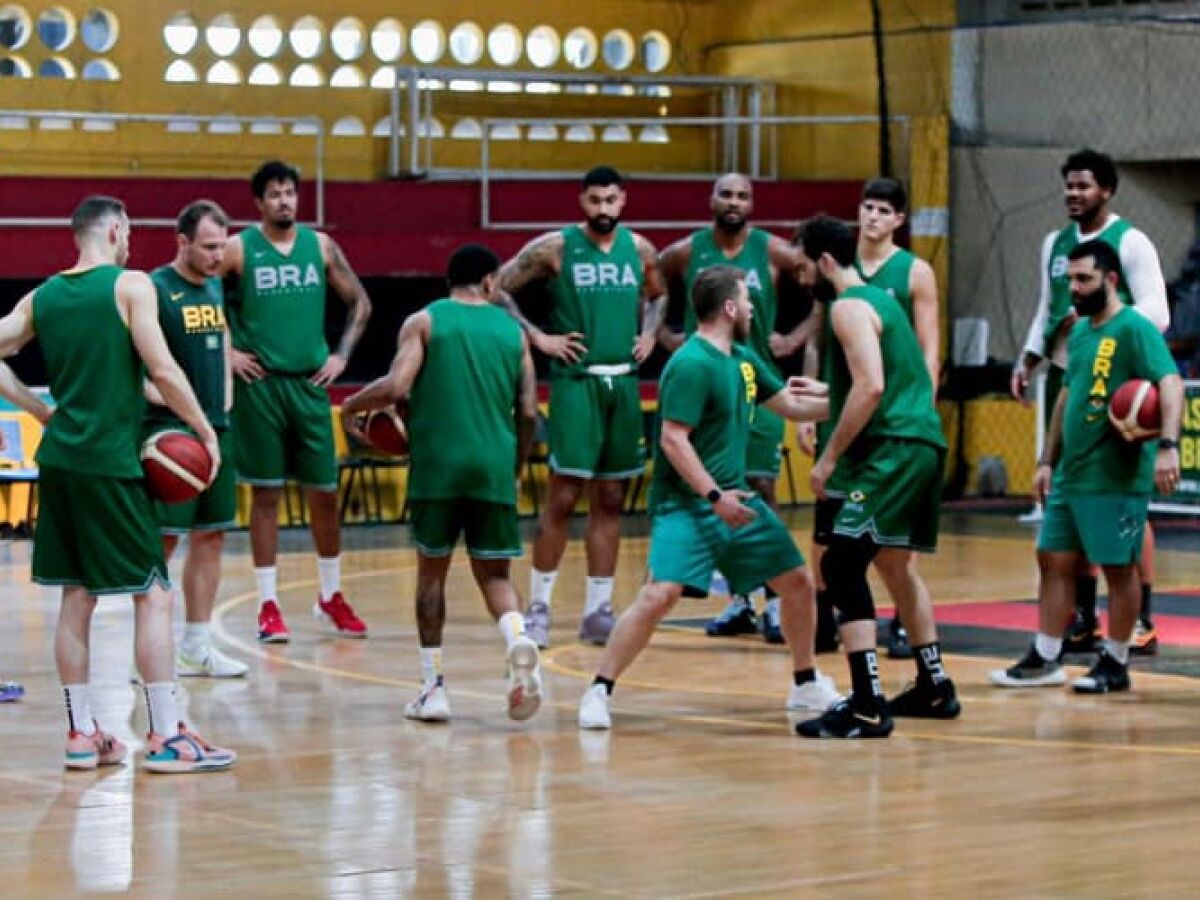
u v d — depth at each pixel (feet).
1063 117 156.15
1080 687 77.00
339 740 67.97
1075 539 77.30
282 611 100.58
